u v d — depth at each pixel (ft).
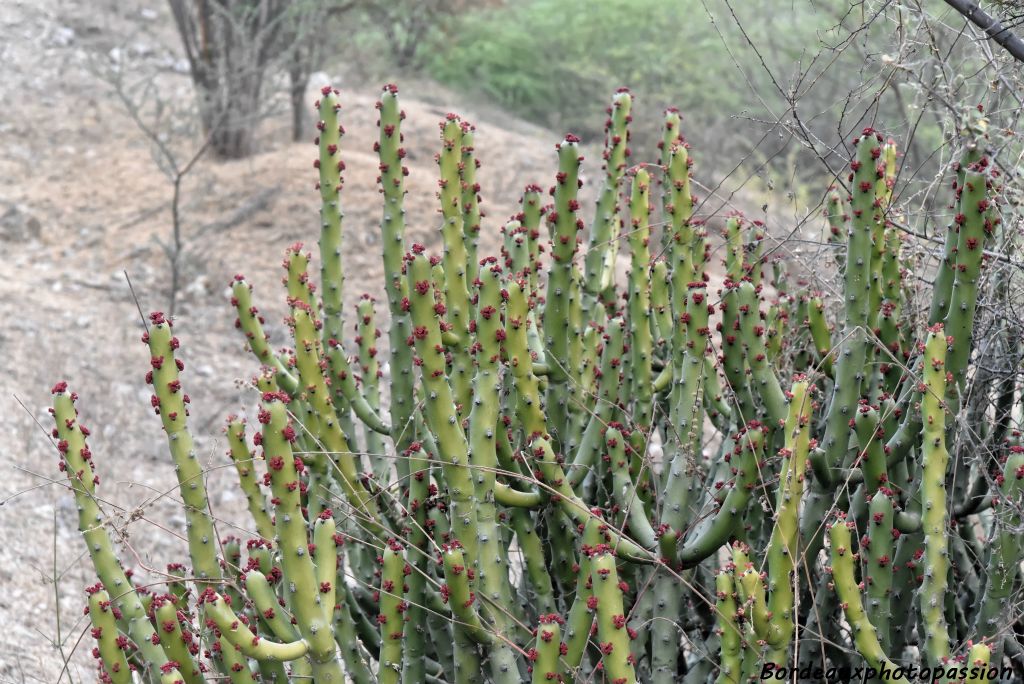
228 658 7.13
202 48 30.37
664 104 38.06
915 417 7.90
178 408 7.66
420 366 7.32
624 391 9.41
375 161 30.99
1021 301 9.32
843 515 7.71
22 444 17.52
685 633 8.38
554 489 7.86
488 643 7.62
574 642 7.29
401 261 9.11
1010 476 7.18
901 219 9.76
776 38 30.37
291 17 30.17
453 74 45.83
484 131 37.88
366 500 9.11
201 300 25.31
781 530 6.70
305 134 33.83
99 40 40.73
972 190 7.32
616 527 8.26
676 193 8.71
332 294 9.88
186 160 30.86
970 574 9.61
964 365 7.82
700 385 8.41
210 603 6.43
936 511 7.00
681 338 8.66
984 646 6.36
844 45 9.81
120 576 7.34
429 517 8.46
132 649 7.67
